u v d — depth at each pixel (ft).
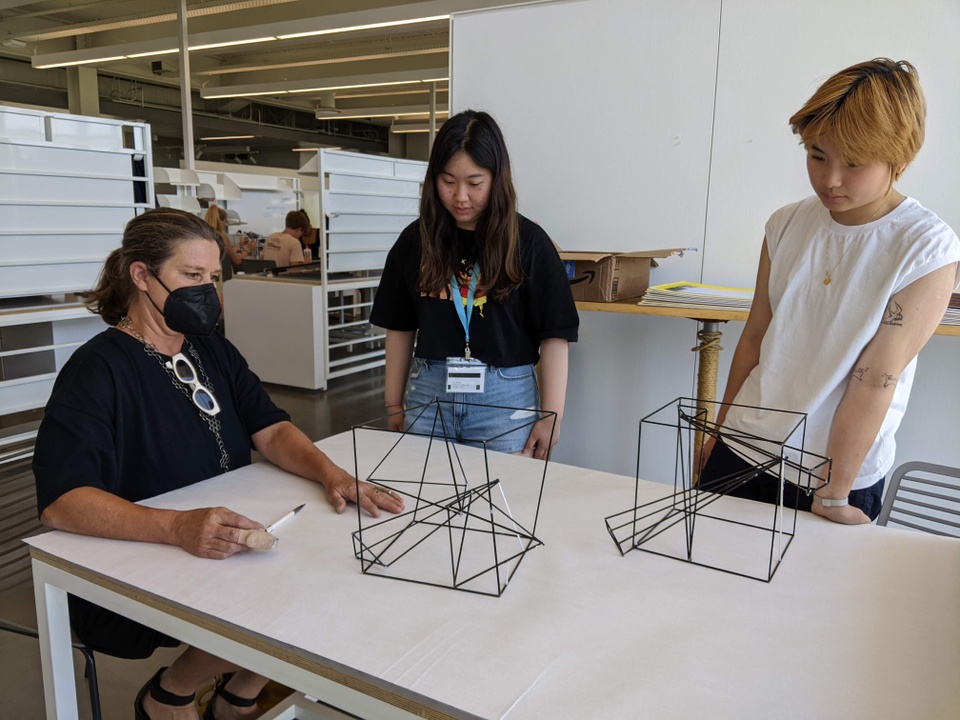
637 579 3.46
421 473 4.96
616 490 4.65
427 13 19.33
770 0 7.36
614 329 8.86
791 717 2.45
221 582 3.44
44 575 3.84
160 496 4.57
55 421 4.27
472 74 9.04
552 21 8.46
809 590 3.35
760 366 4.71
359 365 20.94
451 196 5.88
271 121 42.60
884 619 3.10
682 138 8.01
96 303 4.86
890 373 4.00
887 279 4.05
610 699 2.54
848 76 3.81
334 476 4.64
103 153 13.94
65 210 13.43
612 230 8.57
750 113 7.63
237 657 3.10
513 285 6.24
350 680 2.75
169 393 4.84
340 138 48.39
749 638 2.94
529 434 6.74
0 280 12.65
